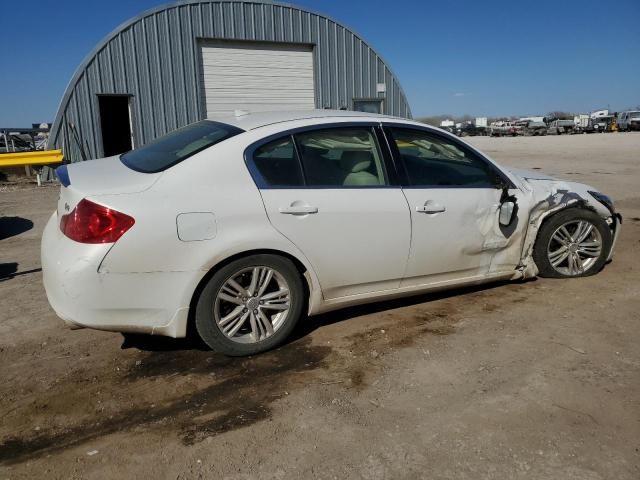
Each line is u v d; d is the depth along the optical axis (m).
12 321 4.11
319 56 16.58
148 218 3.01
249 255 3.31
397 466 2.41
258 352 3.49
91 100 13.89
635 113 57.66
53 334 3.87
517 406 2.86
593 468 2.38
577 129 60.91
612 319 3.97
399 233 3.75
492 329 3.83
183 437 2.64
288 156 3.50
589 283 4.74
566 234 4.71
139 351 3.58
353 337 3.74
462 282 4.21
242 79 15.73
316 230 3.46
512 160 20.30
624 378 3.13
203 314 3.27
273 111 4.09
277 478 2.34
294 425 2.73
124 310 3.06
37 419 2.81
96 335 3.84
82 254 2.94
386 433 2.65
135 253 2.99
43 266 3.20
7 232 7.43
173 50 14.64
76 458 2.49
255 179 3.35
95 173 3.41
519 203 4.28
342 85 17.11
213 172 3.26
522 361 3.36
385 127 3.88
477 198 4.09
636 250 5.90
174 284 3.12
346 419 2.77
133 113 14.36
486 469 2.38
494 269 4.32
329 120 3.72
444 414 2.80
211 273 3.24
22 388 3.12
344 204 3.55
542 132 62.62
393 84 18.02
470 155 4.20
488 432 2.64
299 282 3.51
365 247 3.65
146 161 3.52
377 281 3.79
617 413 2.78
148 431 2.70
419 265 3.91
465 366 3.30
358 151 3.75
